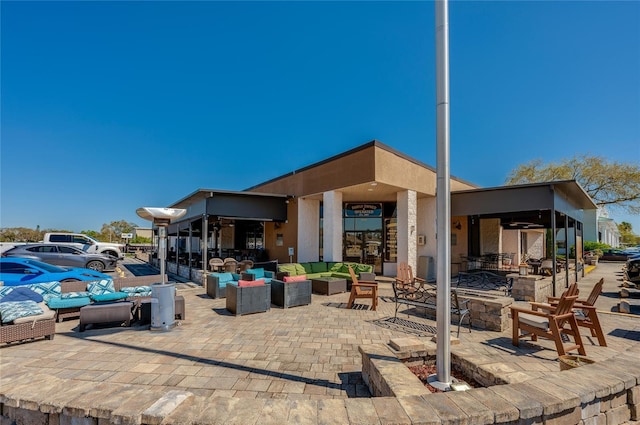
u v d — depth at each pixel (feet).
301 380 12.07
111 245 62.39
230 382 11.87
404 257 39.09
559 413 7.07
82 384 7.95
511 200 34.60
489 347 16.15
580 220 51.78
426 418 6.26
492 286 36.60
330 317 22.17
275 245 50.16
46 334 16.60
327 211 39.70
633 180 75.72
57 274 27.73
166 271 53.21
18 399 7.23
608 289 37.83
